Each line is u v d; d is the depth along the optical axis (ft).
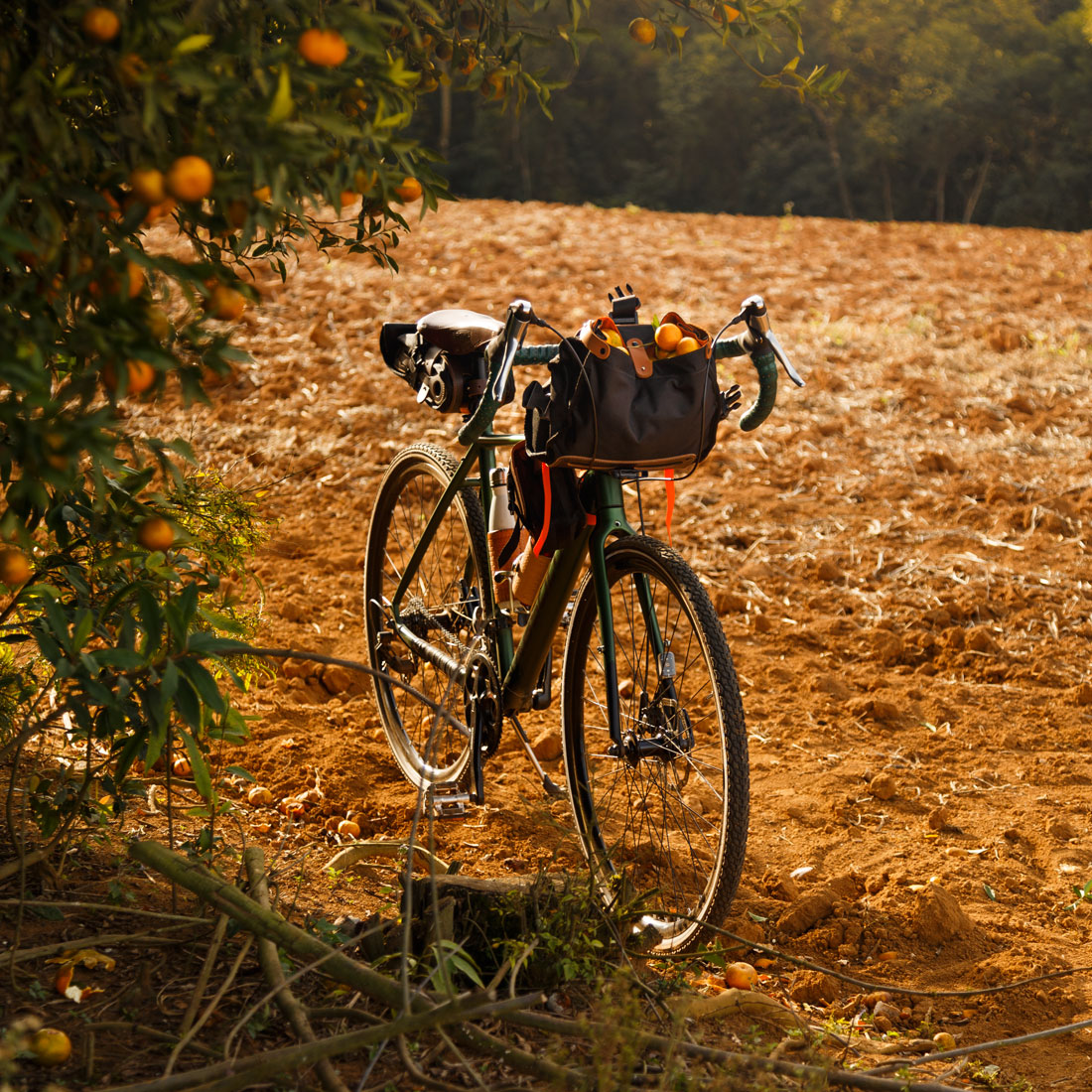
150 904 9.27
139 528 8.14
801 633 17.57
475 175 162.81
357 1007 8.11
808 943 10.70
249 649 8.01
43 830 9.02
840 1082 7.59
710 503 22.33
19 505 7.29
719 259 42.29
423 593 13.76
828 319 34.30
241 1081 6.59
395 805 12.38
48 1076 7.00
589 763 12.70
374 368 27.89
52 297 6.96
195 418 24.43
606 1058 6.91
